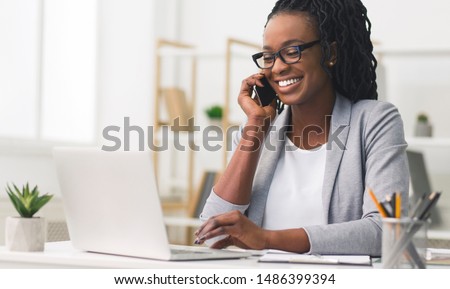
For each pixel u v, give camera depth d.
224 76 5.49
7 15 4.74
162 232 1.81
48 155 4.86
